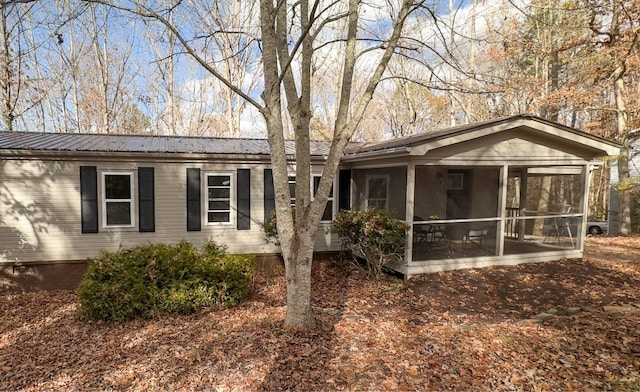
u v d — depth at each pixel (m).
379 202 11.34
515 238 11.71
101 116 22.36
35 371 4.48
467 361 4.33
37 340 5.57
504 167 8.91
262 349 4.64
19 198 8.31
